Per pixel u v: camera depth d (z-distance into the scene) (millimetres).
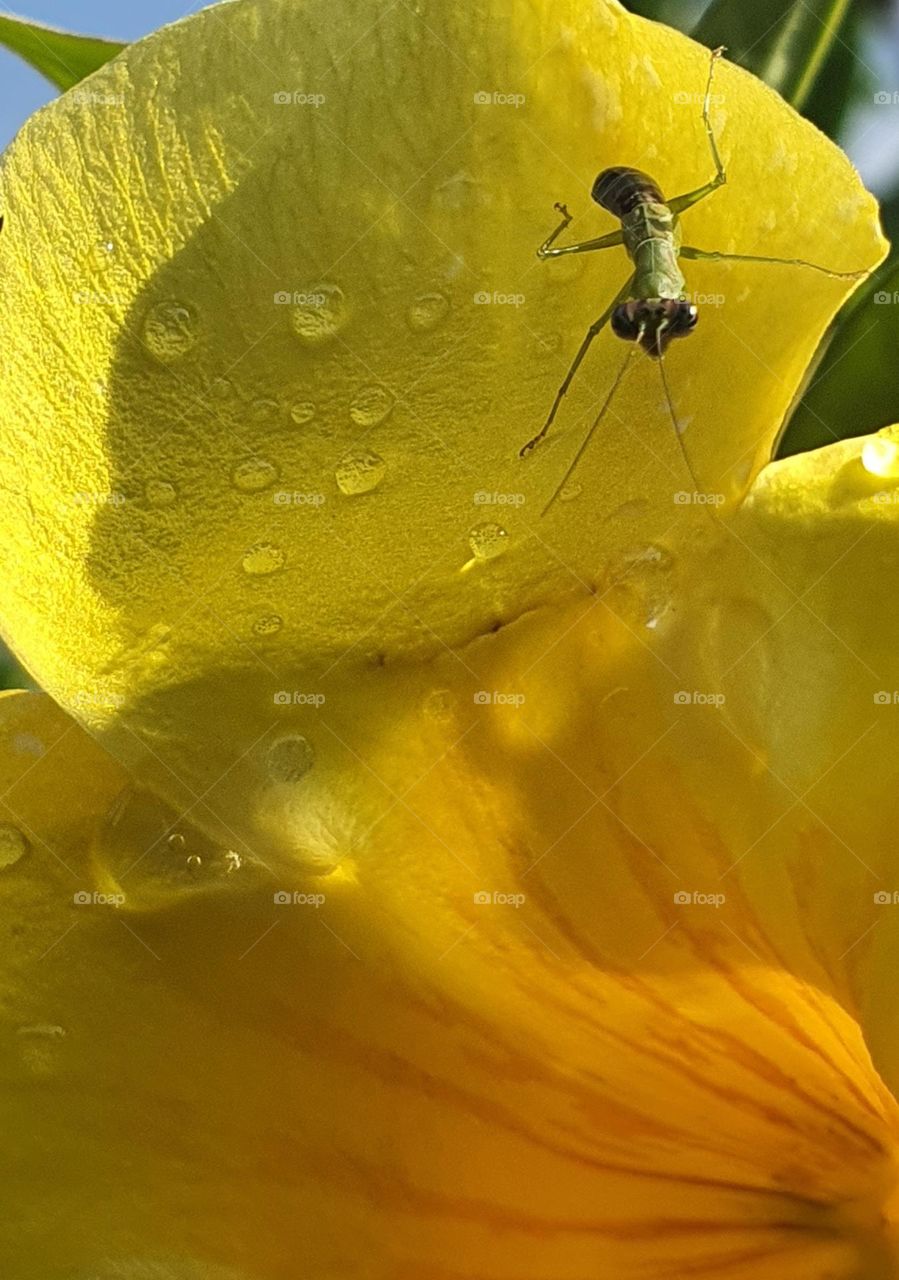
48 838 72
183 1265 70
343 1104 73
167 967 72
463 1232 76
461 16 63
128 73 64
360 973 73
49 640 63
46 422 63
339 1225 72
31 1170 70
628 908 73
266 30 64
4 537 62
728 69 65
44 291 63
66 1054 71
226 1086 72
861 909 68
